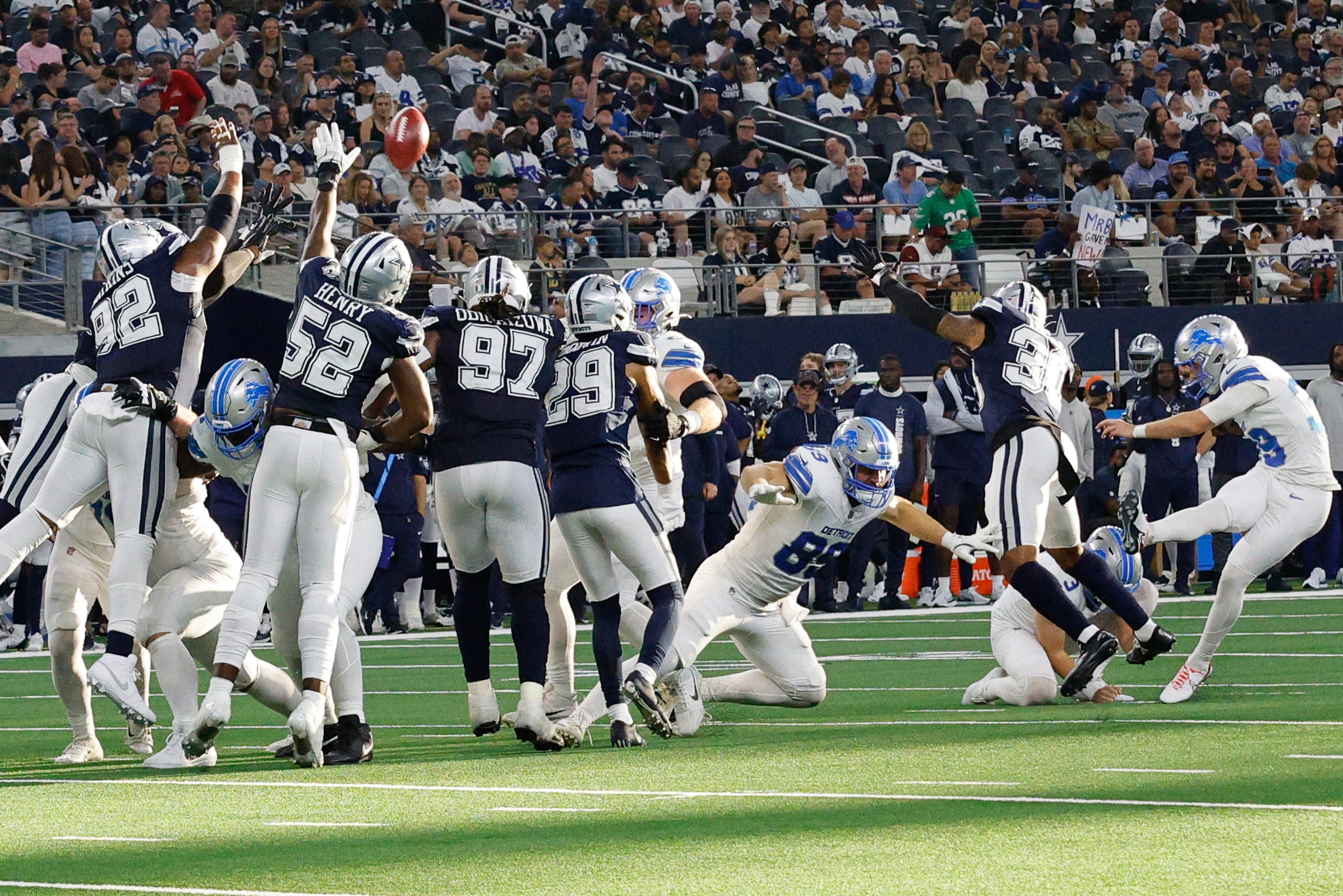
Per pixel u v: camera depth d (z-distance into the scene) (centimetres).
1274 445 1670
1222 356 1731
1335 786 1066
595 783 1186
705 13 4753
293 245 3384
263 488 1301
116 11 4138
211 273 1492
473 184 3641
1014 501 1599
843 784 1140
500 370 1397
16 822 1079
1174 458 2916
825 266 3547
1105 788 1084
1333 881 807
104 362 1408
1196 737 1321
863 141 4262
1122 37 5009
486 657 1502
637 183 3759
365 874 886
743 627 1534
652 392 1427
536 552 1406
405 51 4288
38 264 3234
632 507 1412
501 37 4519
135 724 1451
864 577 2922
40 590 2681
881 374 2817
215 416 1340
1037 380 1627
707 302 3519
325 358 1305
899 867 866
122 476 1370
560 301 3288
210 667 1464
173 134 3522
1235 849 884
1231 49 5025
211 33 4078
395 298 1334
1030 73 4647
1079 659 1683
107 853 965
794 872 861
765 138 4116
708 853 916
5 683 2177
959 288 3512
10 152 3362
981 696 1645
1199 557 3203
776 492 1454
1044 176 4175
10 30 4094
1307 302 3722
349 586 1412
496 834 993
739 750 1346
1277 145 4334
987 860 876
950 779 1148
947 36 4853
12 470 1554
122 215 3291
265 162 3456
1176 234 3878
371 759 1372
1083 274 3628
